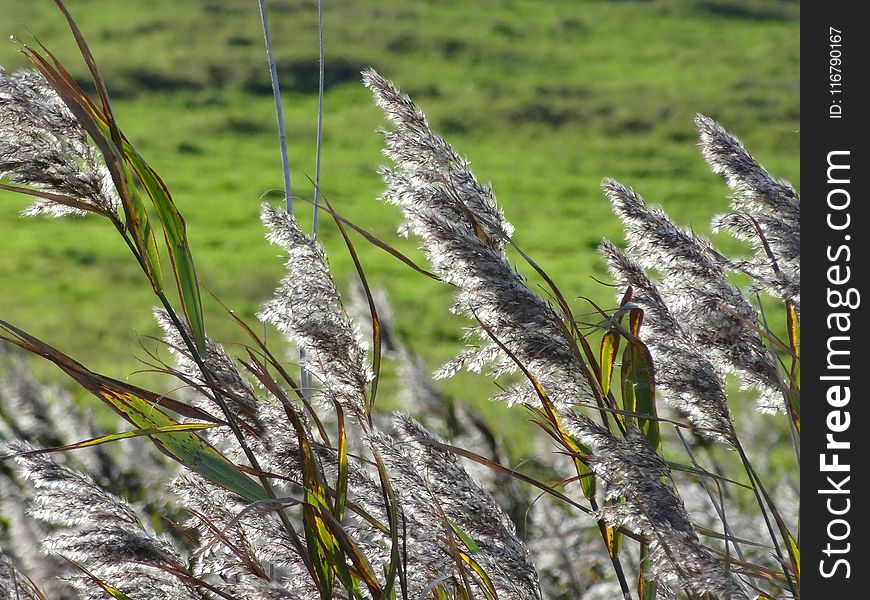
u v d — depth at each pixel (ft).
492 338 8.89
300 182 78.74
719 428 9.06
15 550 9.91
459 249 8.83
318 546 8.80
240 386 8.98
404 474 8.96
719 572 8.80
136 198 8.69
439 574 8.98
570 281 48.44
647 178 83.82
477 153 94.22
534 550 10.36
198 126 94.73
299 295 8.89
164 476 10.64
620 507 8.86
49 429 11.34
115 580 9.04
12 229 61.26
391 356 10.89
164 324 9.01
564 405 8.92
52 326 39.75
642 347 9.03
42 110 8.64
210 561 9.00
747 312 9.06
